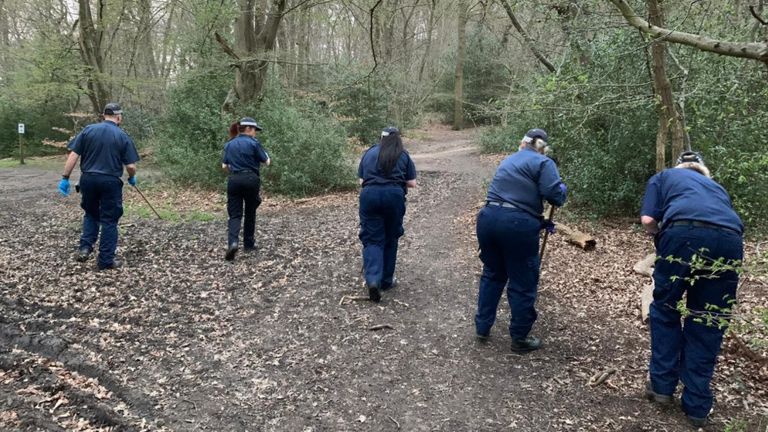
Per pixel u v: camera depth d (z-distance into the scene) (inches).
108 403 124.6
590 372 145.5
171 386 134.5
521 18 386.9
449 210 356.2
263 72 490.3
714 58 248.4
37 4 735.1
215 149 473.7
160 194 429.4
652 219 132.6
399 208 193.8
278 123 440.8
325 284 212.5
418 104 983.0
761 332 141.3
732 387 137.5
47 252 247.1
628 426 121.2
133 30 771.4
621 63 281.4
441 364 149.7
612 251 260.1
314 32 1005.2
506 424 122.0
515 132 442.3
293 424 120.6
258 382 138.2
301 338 164.6
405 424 121.7
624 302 196.9
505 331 172.1
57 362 143.3
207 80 522.6
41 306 181.2
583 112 275.3
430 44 1189.1
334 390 135.3
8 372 136.1
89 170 218.5
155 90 728.3
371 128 727.1
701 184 128.0
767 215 249.1
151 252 252.7
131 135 721.0
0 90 821.9
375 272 191.9
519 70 581.0
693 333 123.6
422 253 258.7
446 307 191.5
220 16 434.3
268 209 377.7
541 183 148.3
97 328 165.6
